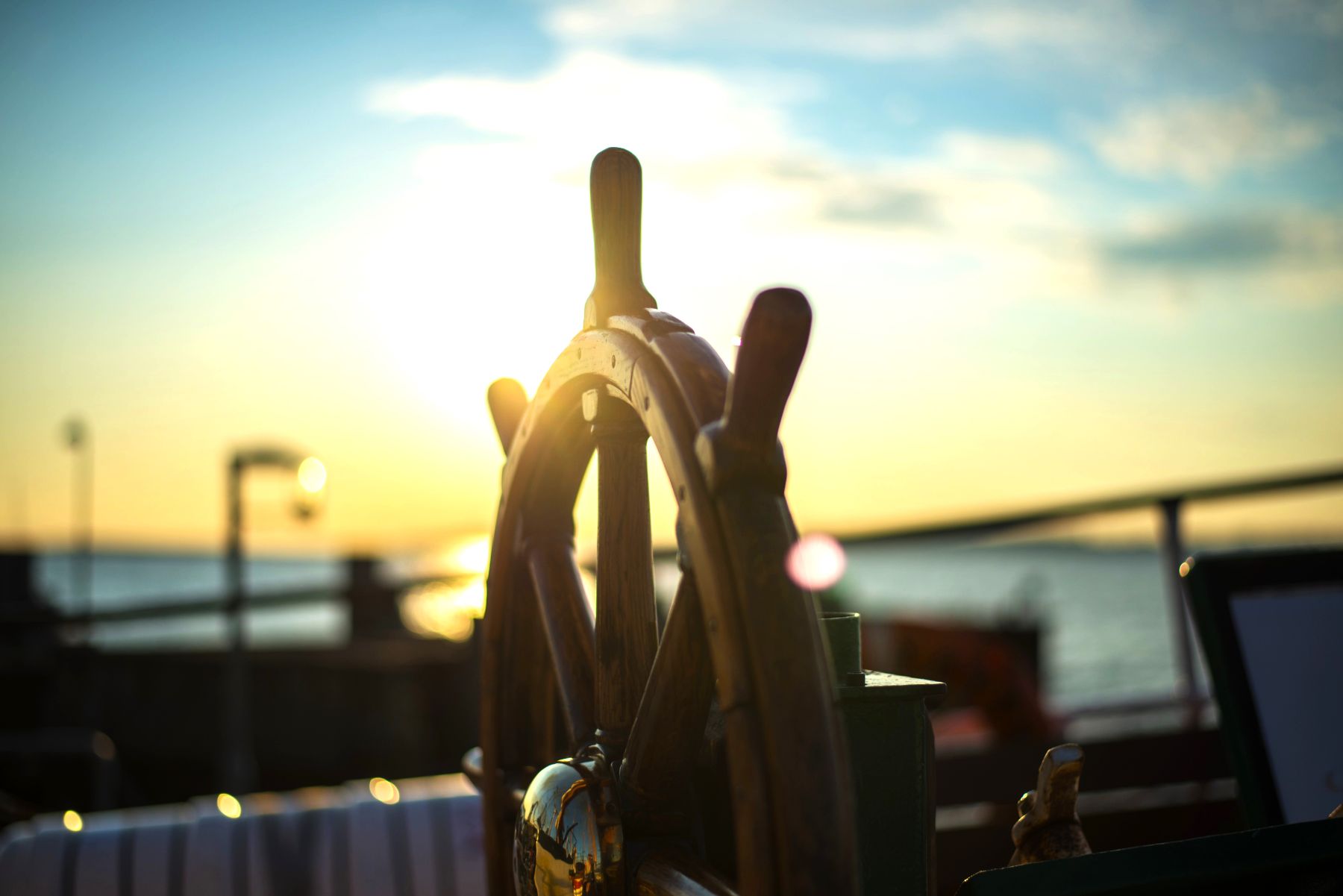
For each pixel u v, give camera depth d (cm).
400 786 347
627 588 155
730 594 119
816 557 121
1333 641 224
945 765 405
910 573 15775
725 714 119
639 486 156
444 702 2561
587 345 151
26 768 764
